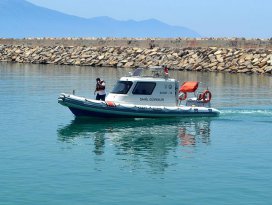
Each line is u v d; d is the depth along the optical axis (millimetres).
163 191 21234
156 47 117812
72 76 84812
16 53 131875
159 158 27000
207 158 27094
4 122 37594
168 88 40062
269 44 108875
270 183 22359
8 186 21625
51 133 33531
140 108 38531
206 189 21500
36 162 25766
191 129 35688
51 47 129875
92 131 34438
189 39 119000
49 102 49750
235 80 80688
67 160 26266
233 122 38625
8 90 61219
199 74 92750
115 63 113625
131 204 19641
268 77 87188
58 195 20594
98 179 22859
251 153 28359
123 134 33531
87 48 124062
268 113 42750
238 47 111750
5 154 27422
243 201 20031
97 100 38625
